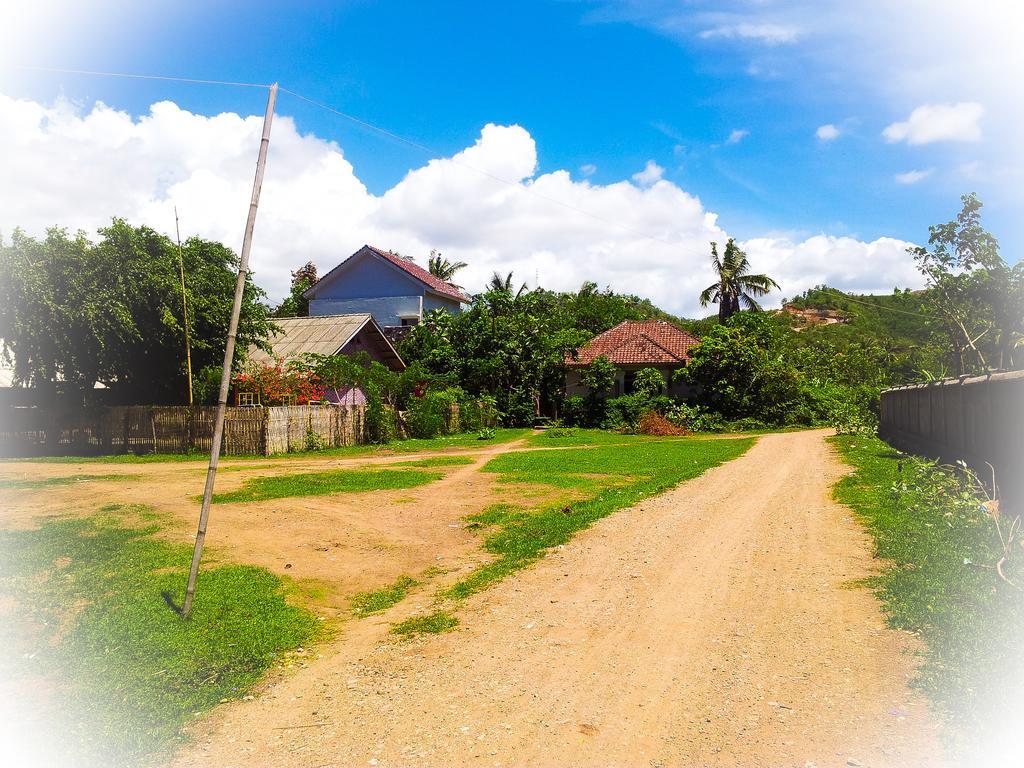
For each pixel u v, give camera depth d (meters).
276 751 4.18
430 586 7.64
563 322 40.47
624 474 15.74
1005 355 18.83
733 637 5.60
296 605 6.99
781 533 9.19
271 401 23.38
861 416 31.05
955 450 14.05
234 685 5.18
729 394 33.22
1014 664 4.51
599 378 33.53
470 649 5.70
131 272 21.52
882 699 4.32
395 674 5.28
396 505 11.93
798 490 12.77
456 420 29.92
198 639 5.97
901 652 4.99
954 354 20.62
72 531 9.59
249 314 24.73
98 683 5.16
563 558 8.38
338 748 4.17
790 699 4.43
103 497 12.36
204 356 24.16
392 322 41.12
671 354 36.25
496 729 4.30
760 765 3.69
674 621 6.08
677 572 7.60
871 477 13.48
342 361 25.41
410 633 6.17
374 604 7.11
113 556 8.44
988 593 5.86
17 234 20.34
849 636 5.39
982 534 7.89
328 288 42.16
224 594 7.09
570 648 5.59
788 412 33.66
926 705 4.19
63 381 23.30
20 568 7.87
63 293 20.50
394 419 26.31
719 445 23.00
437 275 53.59
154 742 4.32
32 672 5.35
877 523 9.06
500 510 11.43
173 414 20.91
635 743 4.03
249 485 13.82
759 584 6.98
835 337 60.44
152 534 9.59
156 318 22.08
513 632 6.03
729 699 4.51
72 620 6.41
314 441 22.16
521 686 4.92
